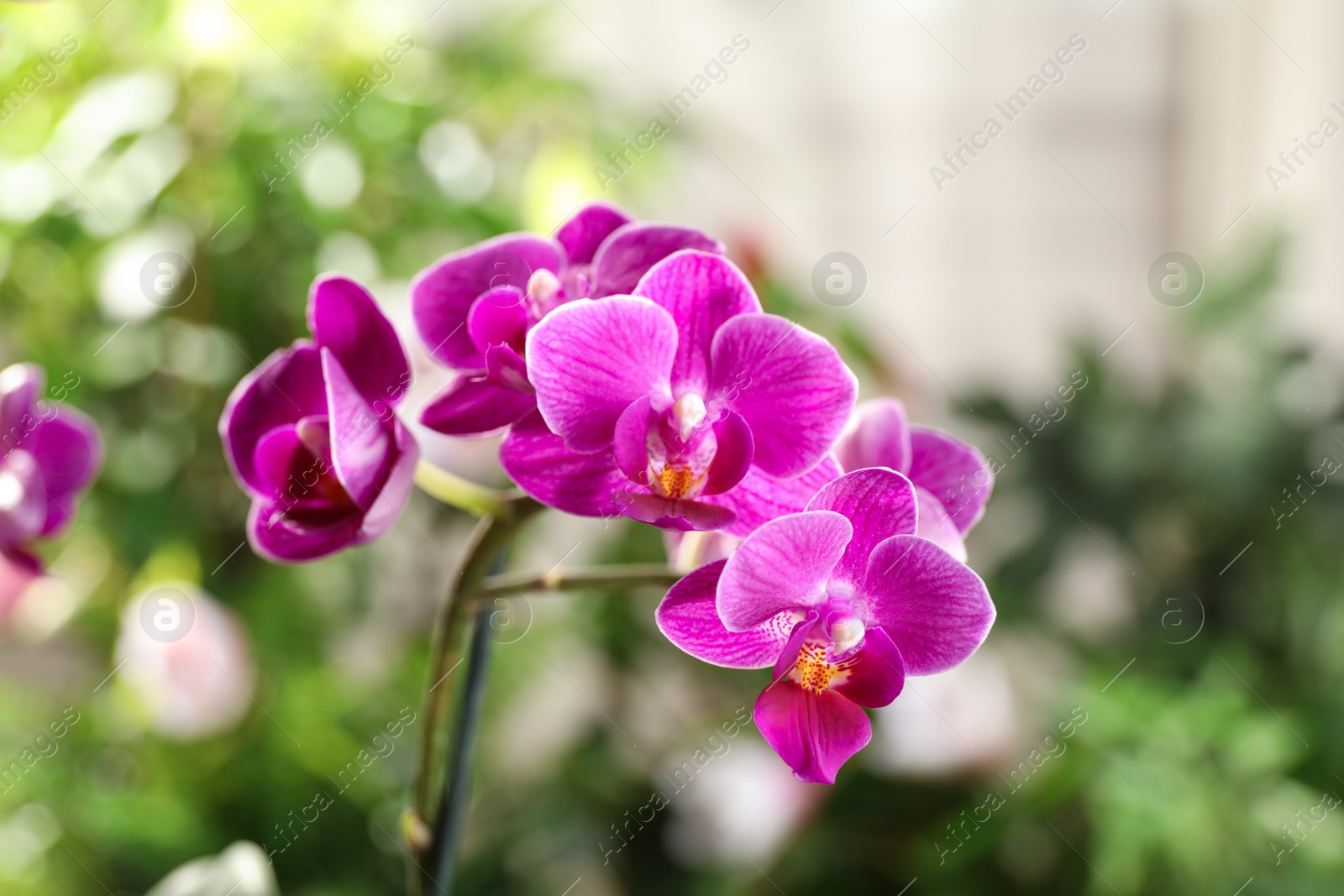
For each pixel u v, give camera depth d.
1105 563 1.54
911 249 1.61
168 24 0.77
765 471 0.56
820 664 0.55
